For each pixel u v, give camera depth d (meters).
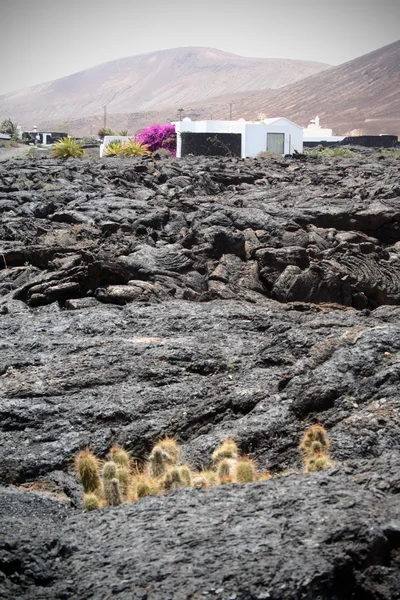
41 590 3.80
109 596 3.60
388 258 18.88
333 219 22.34
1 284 14.59
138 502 4.73
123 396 8.15
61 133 112.31
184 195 26.48
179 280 15.47
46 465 6.90
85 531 4.36
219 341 10.23
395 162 40.00
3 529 4.45
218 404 7.89
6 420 7.68
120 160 40.25
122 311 12.10
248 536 3.94
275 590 3.48
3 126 112.12
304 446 6.78
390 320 11.18
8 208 23.59
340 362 8.03
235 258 16.86
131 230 20.16
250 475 5.58
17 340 10.46
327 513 4.10
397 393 7.41
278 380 8.26
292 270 16.20
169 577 3.65
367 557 3.73
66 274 14.02
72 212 21.80
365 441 6.81
